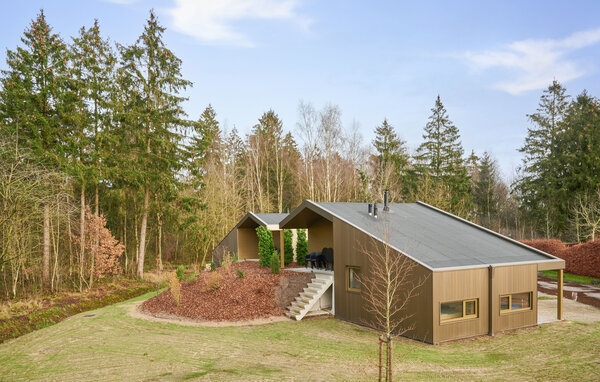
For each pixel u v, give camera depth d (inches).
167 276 1200.2
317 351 431.8
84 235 1074.7
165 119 1203.2
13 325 662.5
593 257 1024.2
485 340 484.7
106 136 1058.1
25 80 912.9
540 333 515.8
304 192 1825.8
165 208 1245.7
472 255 545.3
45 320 711.1
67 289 986.7
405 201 1845.5
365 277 563.5
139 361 398.6
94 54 1082.1
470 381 331.3
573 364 380.2
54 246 997.8
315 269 784.9
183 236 1642.5
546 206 1630.2
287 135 2448.3
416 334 487.2
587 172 1508.4
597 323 564.4
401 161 2052.2
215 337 499.2
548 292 861.2
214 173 1640.0
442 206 1422.2
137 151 1192.2
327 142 1528.1
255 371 357.7
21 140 894.4
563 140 1688.0
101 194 1253.1
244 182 1806.1
